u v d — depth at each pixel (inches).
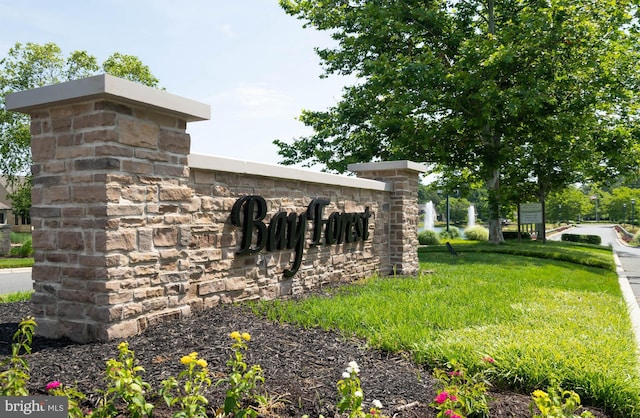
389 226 491.5
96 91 189.9
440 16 829.2
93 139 199.0
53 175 210.4
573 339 215.2
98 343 194.5
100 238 197.2
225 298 282.2
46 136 212.5
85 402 134.3
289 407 138.6
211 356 175.8
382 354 200.2
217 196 275.6
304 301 297.7
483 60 754.8
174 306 231.1
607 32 781.3
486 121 780.6
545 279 451.8
